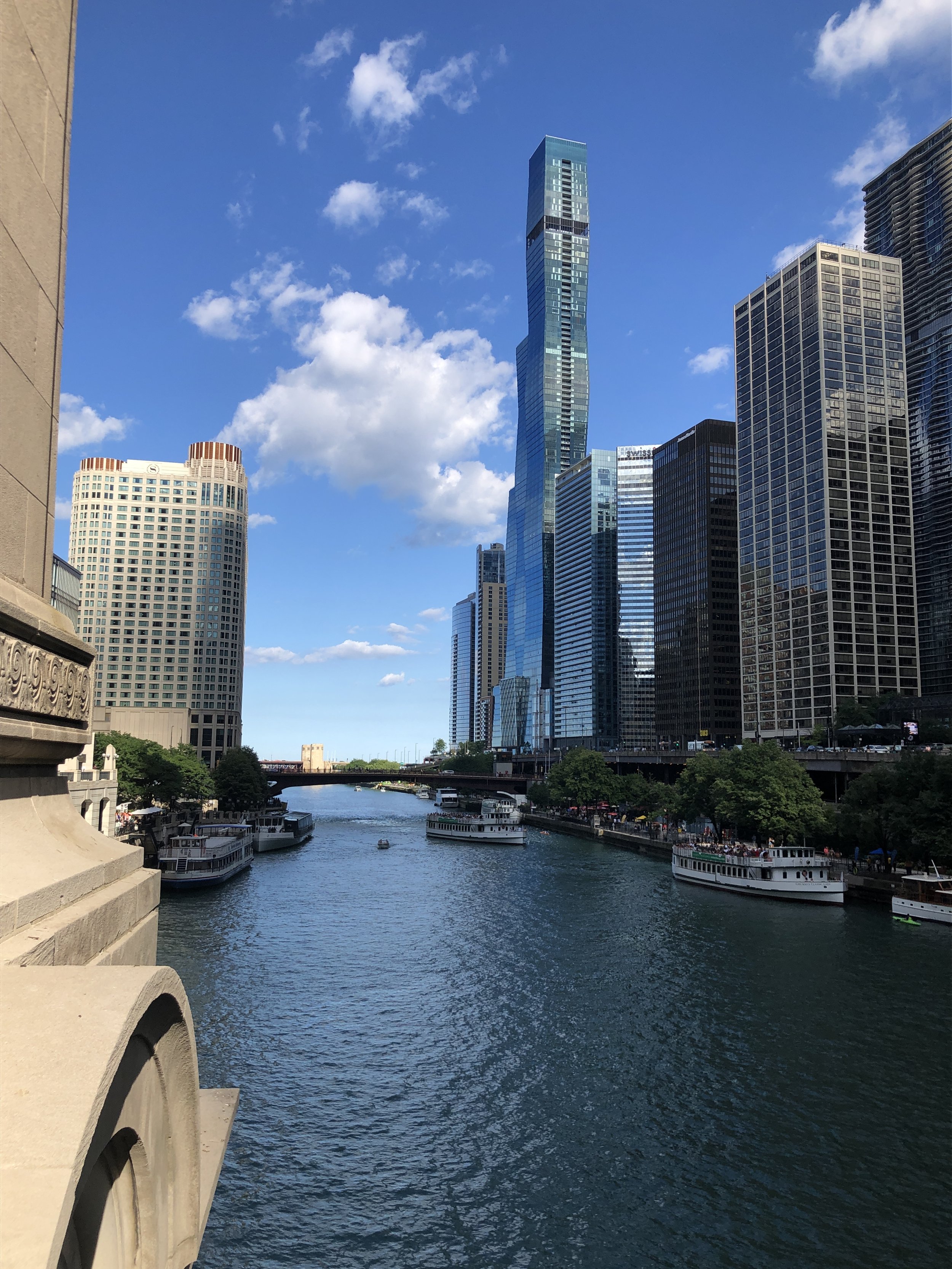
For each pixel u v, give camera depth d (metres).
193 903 90.69
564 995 57.50
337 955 68.25
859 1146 36.62
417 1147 36.72
